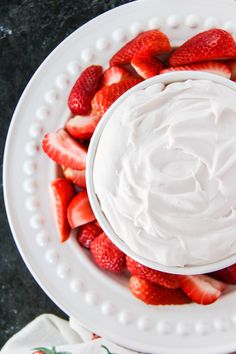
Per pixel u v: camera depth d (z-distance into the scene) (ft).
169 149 1.51
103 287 1.74
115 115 1.55
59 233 1.75
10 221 1.74
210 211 1.50
